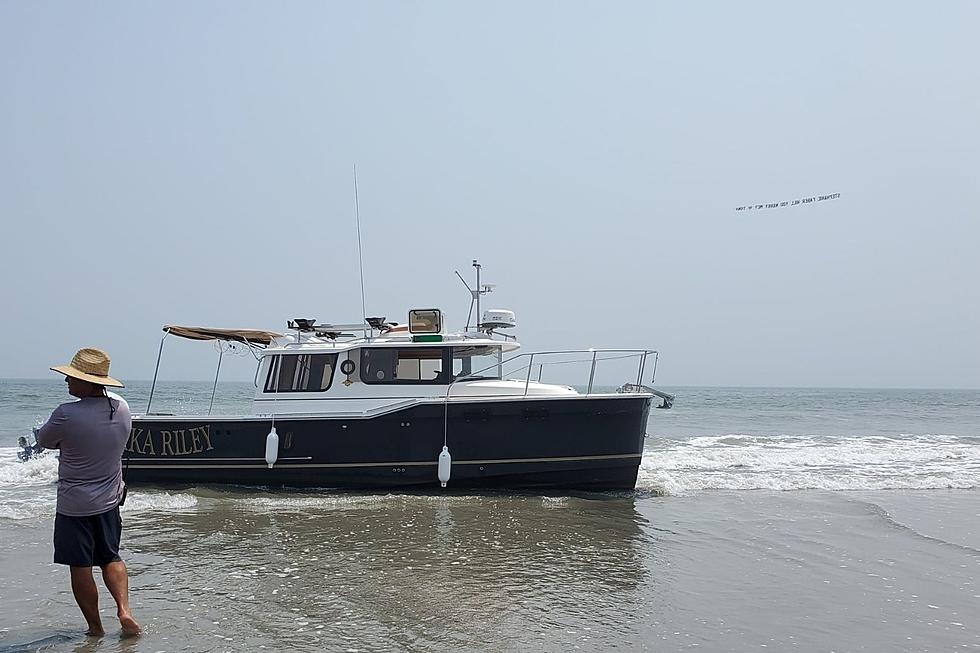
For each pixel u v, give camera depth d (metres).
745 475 12.84
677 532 8.26
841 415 33.25
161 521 8.53
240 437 10.73
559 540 7.77
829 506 9.94
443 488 10.43
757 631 5.05
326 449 10.50
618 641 4.80
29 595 5.57
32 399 38.72
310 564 6.64
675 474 12.84
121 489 4.67
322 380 10.95
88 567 4.50
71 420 4.33
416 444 10.34
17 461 13.58
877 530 8.45
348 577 6.22
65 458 4.42
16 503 9.66
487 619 5.19
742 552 7.36
